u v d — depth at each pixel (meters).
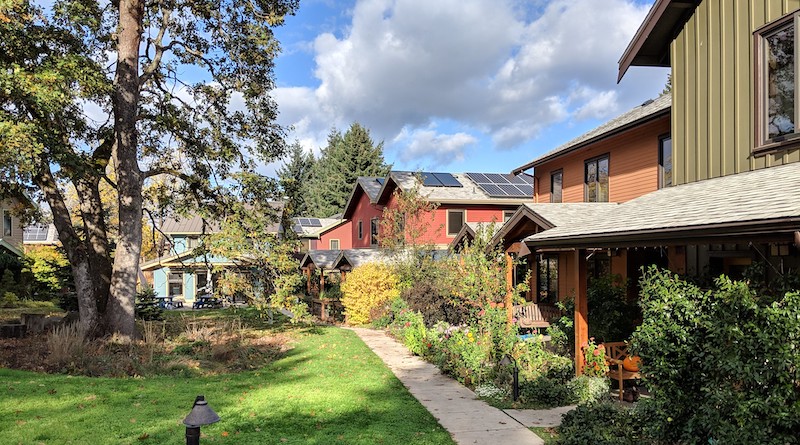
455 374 11.11
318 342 16.69
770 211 5.63
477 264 13.38
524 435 7.16
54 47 13.05
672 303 6.20
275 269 18.28
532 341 11.38
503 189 28.56
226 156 17.45
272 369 12.56
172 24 17.44
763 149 8.42
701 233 6.31
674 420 6.11
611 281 11.61
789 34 8.11
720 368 5.39
